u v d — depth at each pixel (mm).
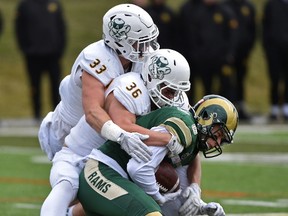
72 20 72875
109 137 14555
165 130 14477
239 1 49250
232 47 46344
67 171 15062
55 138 16734
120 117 14734
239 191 25609
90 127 15344
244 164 32188
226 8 46125
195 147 14859
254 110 60500
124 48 15461
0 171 29969
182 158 14766
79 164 15219
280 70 48938
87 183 14672
